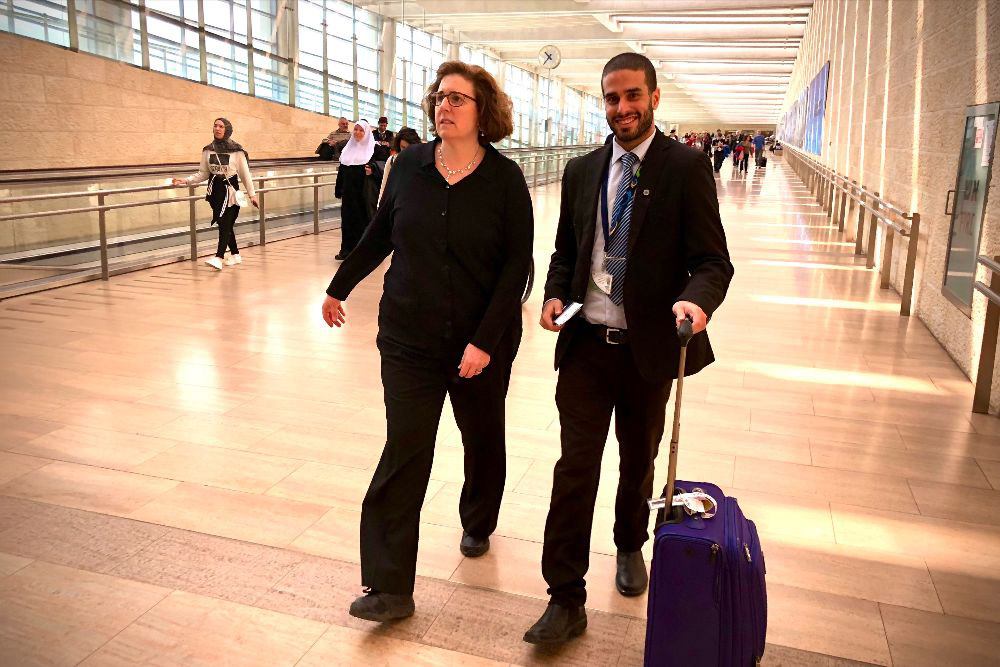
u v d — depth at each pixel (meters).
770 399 4.87
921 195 7.38
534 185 21.61
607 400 2.55
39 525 3.16
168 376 5.04
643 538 2.78
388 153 9.93
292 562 2.93
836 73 17.38
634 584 2.75
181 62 16.06
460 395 2.72
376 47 24.36
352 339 6.02
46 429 4.13
